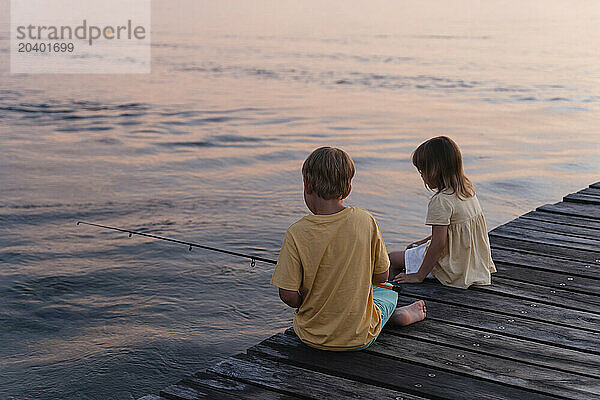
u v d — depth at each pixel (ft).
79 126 47.03
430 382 8.23
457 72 83.97
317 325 8.85
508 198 28.68
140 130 45.88
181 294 17.89
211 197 28.63
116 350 14.69
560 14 214.28
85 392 13.00
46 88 67.21
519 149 39.86
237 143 41.68
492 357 8.88
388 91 68.28
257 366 8.64
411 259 11.76
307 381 8.27
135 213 26.27
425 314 10.12
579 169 34.55
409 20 187.73
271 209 26.81
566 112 54.95
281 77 78.59
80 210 26.55
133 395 12.94
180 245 22.13
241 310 16.85
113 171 33.63
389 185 30.58
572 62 94.27
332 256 8.54
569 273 11.99
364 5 249.14
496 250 13.25
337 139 43.55
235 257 20.99
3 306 17.08
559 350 9.08
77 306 17.16
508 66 90.07
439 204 10.89
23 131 44.62
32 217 25.53
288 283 8.46
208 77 78.07
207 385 8.18
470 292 11.18
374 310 9.14
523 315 10.23
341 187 8.43
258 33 143.23
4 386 13.21
